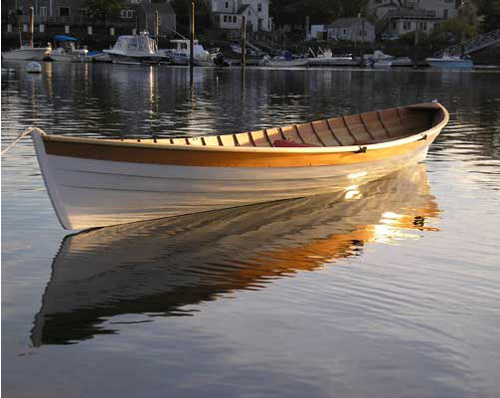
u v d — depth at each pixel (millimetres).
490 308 7797
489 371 6367
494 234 10781
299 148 12242
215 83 49719
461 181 14688
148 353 6648
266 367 6402
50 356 6574
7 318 7395
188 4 101125
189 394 5941
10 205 11820
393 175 15289
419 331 7176
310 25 113500
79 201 10492
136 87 43156
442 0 116250
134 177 10820
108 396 5906
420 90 46906
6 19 95438
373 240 10445
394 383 6137
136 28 96750
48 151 9992
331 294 8172
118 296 8055
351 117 16750
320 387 6062
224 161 11516
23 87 40469
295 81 55281
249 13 105938
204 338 6973
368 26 106062
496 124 25844
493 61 100312
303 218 11719
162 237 10484
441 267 9180
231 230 10922
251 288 8344
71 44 86500
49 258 9352
